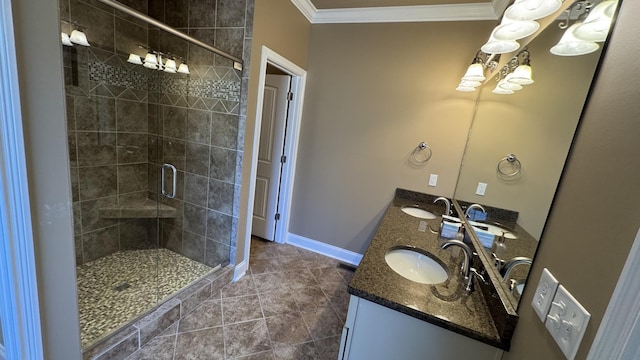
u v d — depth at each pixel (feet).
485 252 4.62
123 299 6.46
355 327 3.75
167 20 7.43
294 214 10.57
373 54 8.53
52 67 3.06
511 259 3.56
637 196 1.53
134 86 7.96
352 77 8.87
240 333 6.11
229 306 6.95
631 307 1.41
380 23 8.30
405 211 7.84
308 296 7.67
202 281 7.11
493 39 4.11
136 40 7.63
